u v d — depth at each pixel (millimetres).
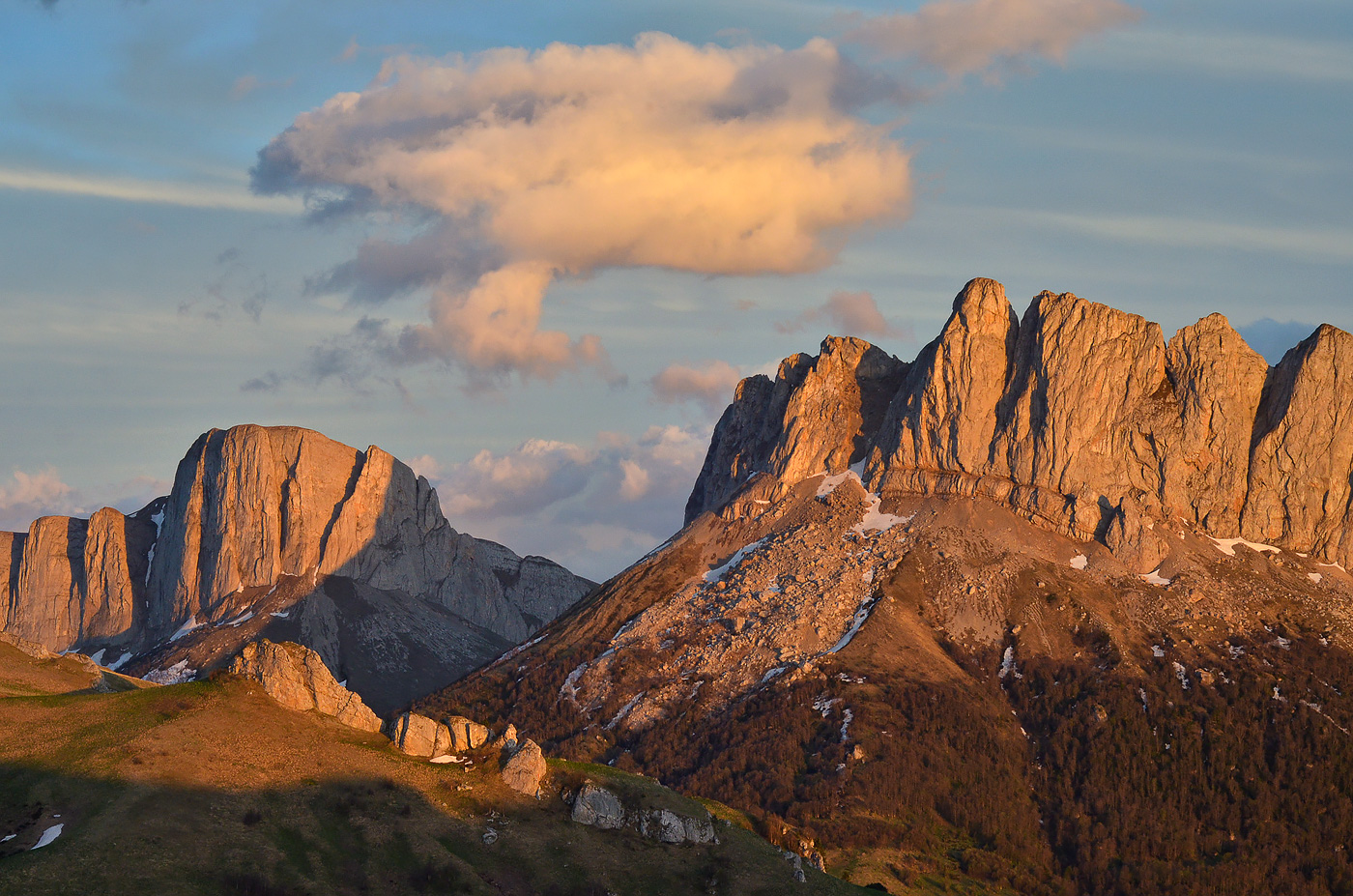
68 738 194000
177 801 182750
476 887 186000
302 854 182250
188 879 170000
